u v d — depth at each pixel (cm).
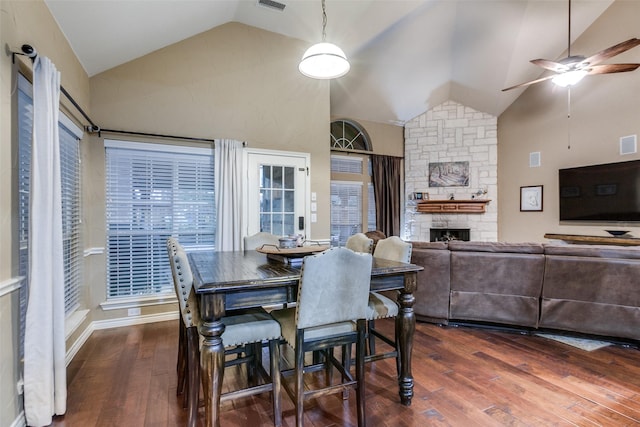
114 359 262
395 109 671
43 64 182
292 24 411
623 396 204
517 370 238
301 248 237
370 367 247
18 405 174
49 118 184
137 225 353
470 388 214
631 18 473
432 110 710
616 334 280
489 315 319
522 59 546
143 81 352
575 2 465
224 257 252
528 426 175
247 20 400
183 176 374
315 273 156
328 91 461
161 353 273
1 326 162
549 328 305
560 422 178
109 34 285
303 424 167
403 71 572
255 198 407
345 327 173
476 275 323
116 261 344
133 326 341
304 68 267
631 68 378
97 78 333
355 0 383
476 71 587
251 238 326
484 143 685
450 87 658
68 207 281
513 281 312
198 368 172
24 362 176
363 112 658
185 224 374
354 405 197
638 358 258
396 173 714
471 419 181
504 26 487
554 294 300
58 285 187
